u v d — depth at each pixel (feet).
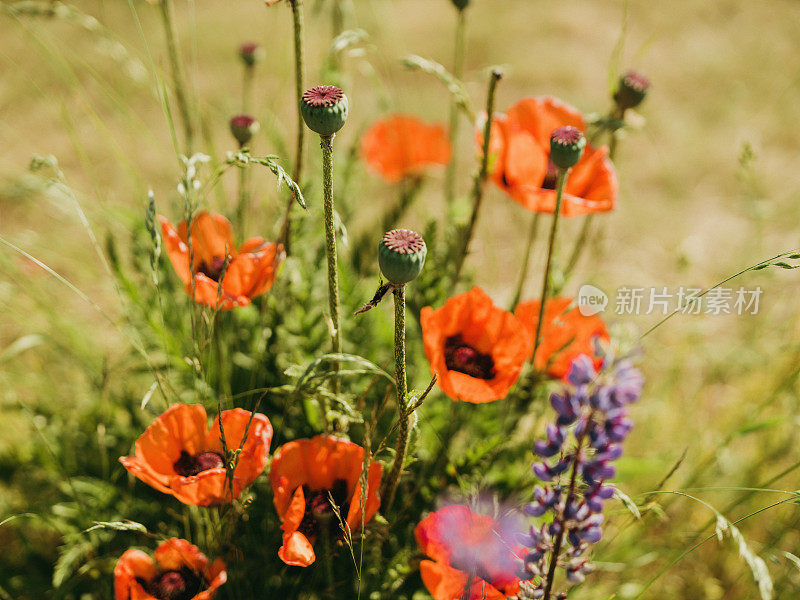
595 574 4.12
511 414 4.01
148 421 4.25
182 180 3.49
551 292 4.09
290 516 3.35
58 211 5.18
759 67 9.03
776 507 4.41
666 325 4.85
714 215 6.63
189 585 3.49
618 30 9.96
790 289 4.96
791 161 7.39
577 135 3.43
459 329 3.56
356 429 3.92
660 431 4.64
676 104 8.37
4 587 4.04
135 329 3.98
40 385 4.44
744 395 4.71
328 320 3.43
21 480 4.19
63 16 4.00
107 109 7.32
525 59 9.06
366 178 5.17
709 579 4.32
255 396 3.98
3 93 7.41
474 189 3.93
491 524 3.36
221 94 7.45
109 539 3.94
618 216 6.32
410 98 7.94
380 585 3.69
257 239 3.76
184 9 9.53
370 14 7.13
